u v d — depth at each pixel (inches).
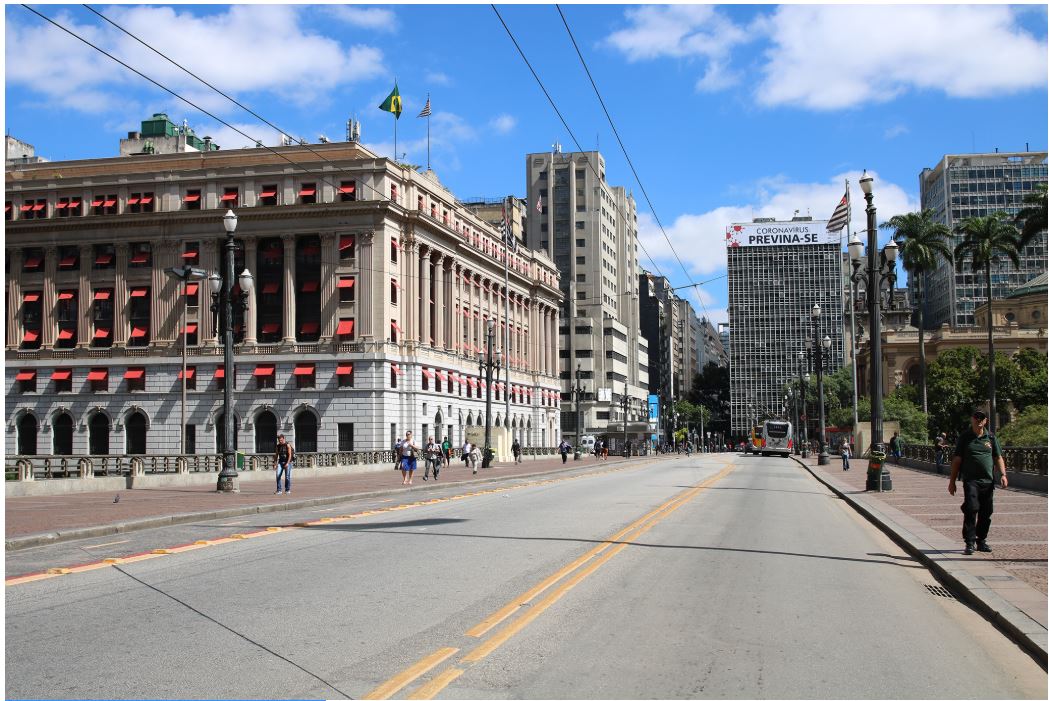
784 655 306.8
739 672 284.4
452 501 1018.7
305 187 3070.9
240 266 3093.0
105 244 3208.7
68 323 3240.7
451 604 384.2
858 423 2787.9
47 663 287.3
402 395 3102.9
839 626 354.0
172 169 3179.1
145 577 453.7
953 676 285.1
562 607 380.5
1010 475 1198.3
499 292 4128.9
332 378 2992.1
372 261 3006.9
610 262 5964.6
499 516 799.1
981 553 530.6
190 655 297.7
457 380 3538.4
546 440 4645.7
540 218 5718.5
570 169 5713.6
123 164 3267.7
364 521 762.2
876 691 267.4
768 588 434.9
